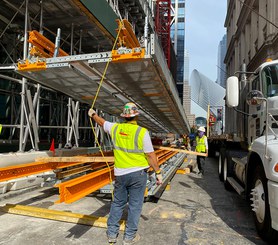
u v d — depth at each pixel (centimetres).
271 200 393
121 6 1527
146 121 1473
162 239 436
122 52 554
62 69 609
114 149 399
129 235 387
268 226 419
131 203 392
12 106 1193
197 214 575
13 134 1210
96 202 637
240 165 668
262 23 2588
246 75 719
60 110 1548
